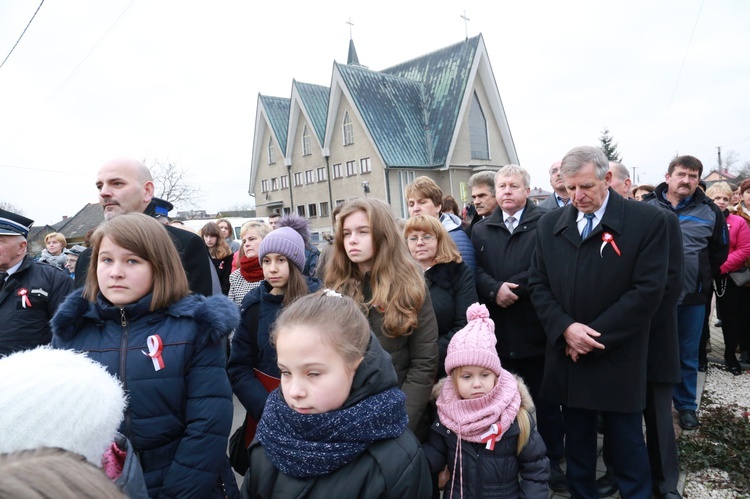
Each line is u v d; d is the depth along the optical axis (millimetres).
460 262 2717
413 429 2027
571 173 2479
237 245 7445
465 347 1997
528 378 3230
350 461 1341
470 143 30984
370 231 2168
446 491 2141
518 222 3293
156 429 1576
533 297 2744
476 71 30781
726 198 5199
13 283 3189
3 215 3121
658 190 4289
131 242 1617
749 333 4953
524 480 2010
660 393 2721
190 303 1709
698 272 3703
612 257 2416
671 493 2674
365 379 1425
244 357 2475
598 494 2857
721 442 3303
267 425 1408
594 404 2432
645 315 2336
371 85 29453
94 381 1043
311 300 1494
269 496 1391
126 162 2641
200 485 1559
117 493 699
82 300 1705
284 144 34625
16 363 995
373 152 28609
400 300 2078
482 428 1943
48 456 682
